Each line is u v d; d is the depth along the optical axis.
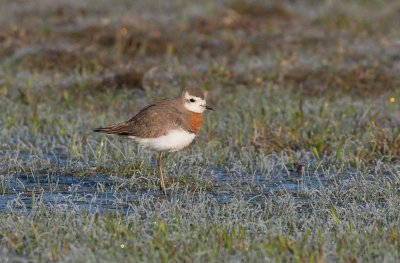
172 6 25.48
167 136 12.09
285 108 16.69
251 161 13.53
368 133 14.70
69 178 12.84
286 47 21.67
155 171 12.91
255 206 11.50
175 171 13.06
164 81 18.97
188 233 9.77
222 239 9.73
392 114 16.25
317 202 11.59
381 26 24.00
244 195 12.09
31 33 22.25
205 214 10.68
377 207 11.30
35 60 20.34
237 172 13.17
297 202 11.65
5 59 20.84
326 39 22.42
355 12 25.22
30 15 24.31
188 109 12.36
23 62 20.30
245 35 22.59
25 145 14.37
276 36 22.61
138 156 13.44
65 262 8.98
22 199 11.70
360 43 21.98
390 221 10.59
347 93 18.30
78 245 9.47
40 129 15.54
